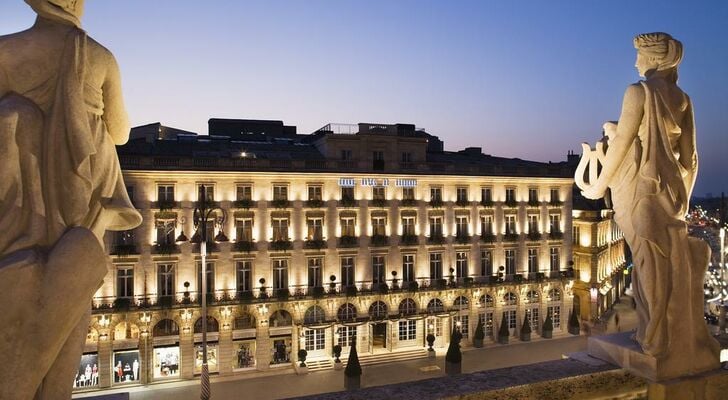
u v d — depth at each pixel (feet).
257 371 134.41
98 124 10.27
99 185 10.34
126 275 127.34
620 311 197.16
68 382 9.82
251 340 136.46
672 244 14.97
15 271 8.64
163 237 130.52
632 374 14.83
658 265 14.90
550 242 173.27
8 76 9.49
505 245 166.91
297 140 194.70
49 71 9.62
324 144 159.12
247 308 135.33
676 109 15.38
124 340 125.18
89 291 9.48
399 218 154.30
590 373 14.12
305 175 143.43
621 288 228.43
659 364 14.65
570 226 176.45
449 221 159.94
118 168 10.83
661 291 14.87
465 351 150.10
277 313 139.85
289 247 140.87
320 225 146.00
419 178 156.25
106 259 9.74
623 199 15.67
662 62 15.66
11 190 9.24
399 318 149.69
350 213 148.87
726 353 17.49
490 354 146.30
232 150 156.35
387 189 153.69
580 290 183.93
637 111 15.01
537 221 172.55
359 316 147.84
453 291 157.99
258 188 139.64
